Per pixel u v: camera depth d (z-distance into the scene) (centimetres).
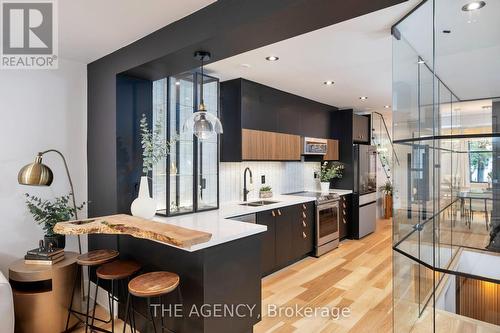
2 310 205
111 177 283
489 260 204
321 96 474
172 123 320
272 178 484
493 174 198
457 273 215
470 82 199
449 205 213
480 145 200
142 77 288
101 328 254
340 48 270
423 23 202
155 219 291
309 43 260
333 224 491
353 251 482
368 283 354
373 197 606
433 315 214
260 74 354
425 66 207
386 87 415
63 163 303
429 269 215
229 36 192
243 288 238
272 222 383
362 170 566
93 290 306
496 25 186
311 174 575
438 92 203
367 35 243
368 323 267
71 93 307
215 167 355
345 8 158
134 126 291
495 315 250
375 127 673
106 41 253
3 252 270
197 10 200
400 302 239
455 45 197
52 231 266
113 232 222
